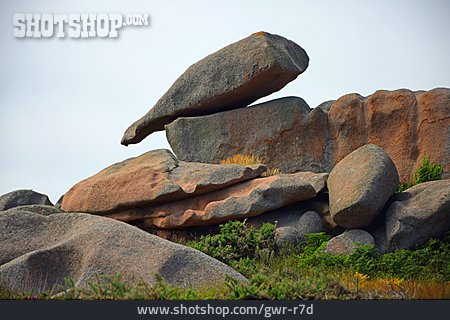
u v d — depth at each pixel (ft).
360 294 46.11
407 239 64.39
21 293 47.34
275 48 85.56
